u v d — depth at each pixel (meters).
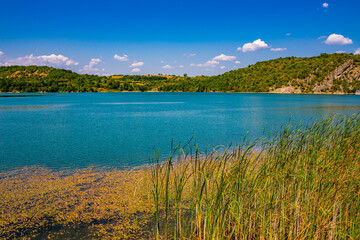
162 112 39.88
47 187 8.21
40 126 24.14
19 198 7.32
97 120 29.03
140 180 8.55
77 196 7.46
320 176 5.19
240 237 4.85
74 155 12.98
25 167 10.75
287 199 4.90
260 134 19.12
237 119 29.89
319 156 6.00
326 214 4.50
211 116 33.56
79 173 9.78
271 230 4.51
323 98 100.81
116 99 89.25
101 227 5.81
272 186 5.05
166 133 20.12
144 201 7.04
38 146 15.41
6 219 6.11
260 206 4.88
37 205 6.88
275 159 6.20
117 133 20.16
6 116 32.97
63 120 29.00
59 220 6.10
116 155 13.01
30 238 5.36
